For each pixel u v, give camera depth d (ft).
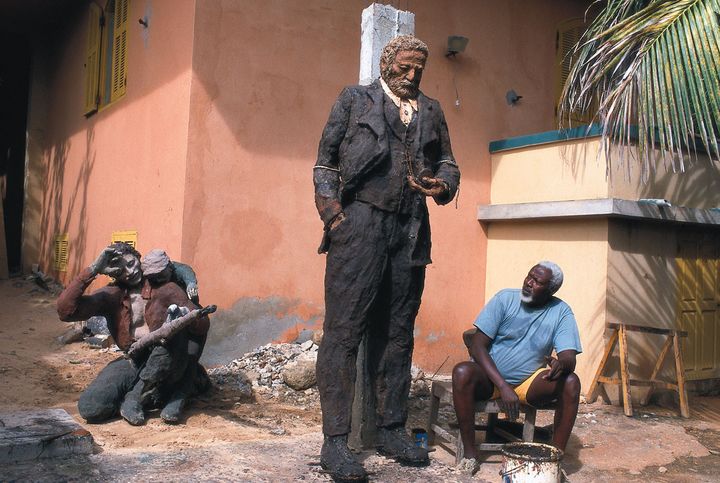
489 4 27.25
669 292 23.25
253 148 22.36
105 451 13.85
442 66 26.12
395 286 14.14
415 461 13.97
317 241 23.38
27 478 11.99
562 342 14.11
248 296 22.16
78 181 33.58
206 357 21.39
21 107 44.32
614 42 17.99
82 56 34.09
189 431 15.67
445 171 14.25
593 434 18.03
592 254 22.16
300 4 23.25
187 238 21.29
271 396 19.51
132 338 16.89
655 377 21.43
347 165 13.46
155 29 24.77
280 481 12.62
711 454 17.01
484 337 14.49
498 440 15.96
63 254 35.06
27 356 22.26
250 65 22.36
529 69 28.14
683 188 23.07
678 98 16.38
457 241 25.91
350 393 13.43
